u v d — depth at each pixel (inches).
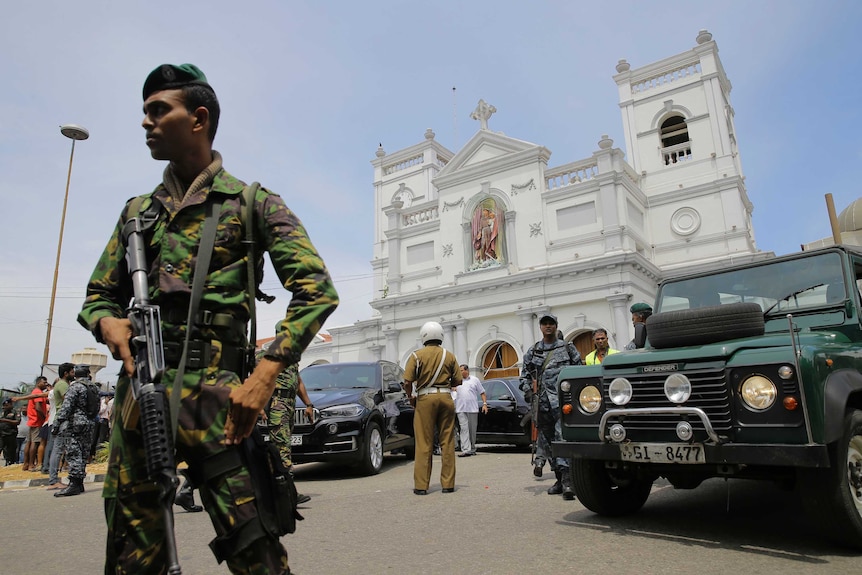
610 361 178.9
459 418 466.9
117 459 73.3
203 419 70.2
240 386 71.7
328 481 324.8
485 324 1013.8
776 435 142.9
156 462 63.2
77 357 793.6
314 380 391.2
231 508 69.5
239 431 69.0
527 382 270.8
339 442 321.7
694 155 1037.8
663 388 163.5
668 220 1024.2
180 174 80.9
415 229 1155.3
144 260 74.9
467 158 1120.8
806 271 199.3
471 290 1019.3
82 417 329.1
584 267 912.3
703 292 220.5
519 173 1043.9
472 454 461.1
